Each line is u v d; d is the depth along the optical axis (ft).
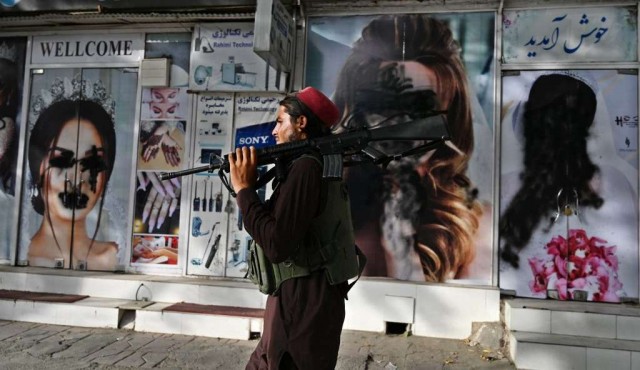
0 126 20.26
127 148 19.44
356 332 16.46
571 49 16.63
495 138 16.72
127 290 17.83
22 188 20.06
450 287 16.21
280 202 5.92
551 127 16.63
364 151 6.67
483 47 16.99
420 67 17.28
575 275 16.29
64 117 19.92
